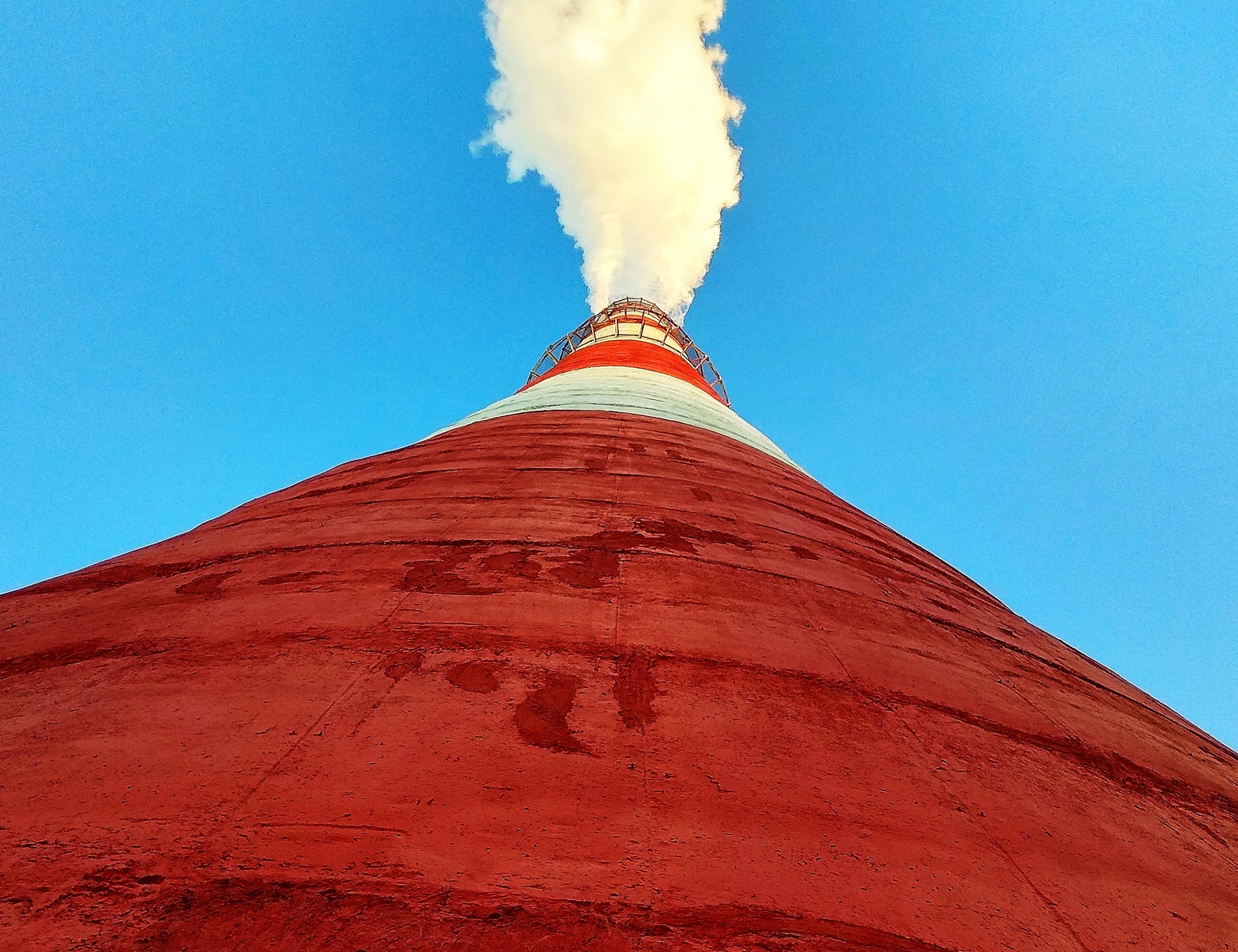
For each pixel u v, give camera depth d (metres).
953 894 3.49
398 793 3.54
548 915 2.88
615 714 4.54
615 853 3.30
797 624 6.49
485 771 3.78
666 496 9.66
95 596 6.39
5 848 3.04
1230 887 4.46
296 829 3.24
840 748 4.65
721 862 3.35
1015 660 7.82
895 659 6.39
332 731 4.04
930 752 4.95
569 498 9.03
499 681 4.73
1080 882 3.93
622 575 6.80
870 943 3.03
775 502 11.00
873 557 10.00
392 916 2.79
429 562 6.75
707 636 5.84
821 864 3.48
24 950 2.53
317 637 5.21
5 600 6.54
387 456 12.08
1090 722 6.76
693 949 2.81
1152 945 3.57
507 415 15.16
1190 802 5.82
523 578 6.47
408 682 4.63
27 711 4.32
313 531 7.79
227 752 3.80
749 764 4.23
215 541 7.75
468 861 3.13
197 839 3.14
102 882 2.87
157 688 4.53
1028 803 4.67
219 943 2.61
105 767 3.66
